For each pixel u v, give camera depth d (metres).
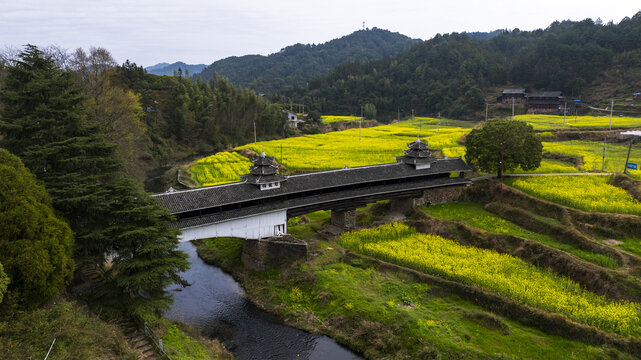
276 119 138.38
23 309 20.22
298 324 31.08
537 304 28.42
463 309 29.41
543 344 25.64
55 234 21.59
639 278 30.34
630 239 36.88
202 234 35.09
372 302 30.83
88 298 26.53
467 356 24.91
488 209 48.12
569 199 43.78
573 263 33.12
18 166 22.92
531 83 163.75
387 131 122.75
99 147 28.83
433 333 26.92
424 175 48.81
